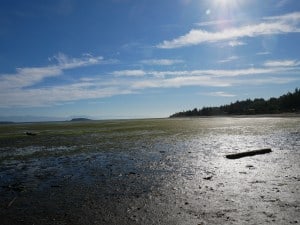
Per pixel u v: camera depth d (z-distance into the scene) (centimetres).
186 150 3164
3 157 3297
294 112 14838
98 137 5175
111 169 2352
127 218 1309
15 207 1538
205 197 1524
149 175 2084
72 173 2273
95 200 1580
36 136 5981
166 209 1386
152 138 4581
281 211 1278
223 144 3556
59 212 1434
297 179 1773
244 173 1998
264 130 5266
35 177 2194
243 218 1230
